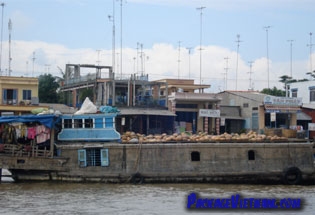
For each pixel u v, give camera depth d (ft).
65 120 137.28
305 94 248.32
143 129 200.95
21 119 133.49
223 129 227.61
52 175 133.80
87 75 209.46
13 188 123.75
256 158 136.46
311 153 138.82
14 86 191.62
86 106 140.05
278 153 137.49
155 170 133.69
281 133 156.46
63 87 223.51
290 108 220.02
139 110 198.90
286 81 293.02
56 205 102.12
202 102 215.92
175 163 134.41
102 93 204.13
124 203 104.68
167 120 204.64
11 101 191.11
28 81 193.06
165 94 217.36
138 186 129.18
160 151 134.51
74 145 134.31
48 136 134.00
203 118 214.69
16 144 133.90
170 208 99.91
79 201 106.73
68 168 133.49
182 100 211.20
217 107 217.36
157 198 110.83
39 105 187.73
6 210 96.78
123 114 191.42
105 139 136.26
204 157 135.13
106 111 139.13
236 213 96.43
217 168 135.13
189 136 141.90
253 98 227.61
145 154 134.10
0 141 134.51
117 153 133.80
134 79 205.46
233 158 135.85
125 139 139.23
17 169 132.16
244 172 135.13
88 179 133.28
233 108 230.89
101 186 128.36
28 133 134.10
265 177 135.95
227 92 240.32
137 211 96.84
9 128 134.00
